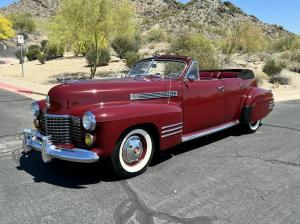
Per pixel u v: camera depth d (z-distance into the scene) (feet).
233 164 20.07
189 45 78.13
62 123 17.60
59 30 62.13
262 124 30.71
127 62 76.95
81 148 17.08
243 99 25.95
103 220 13.85
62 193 16.29
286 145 23.99
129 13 63.87
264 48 108.17
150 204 15.16
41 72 80.53
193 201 15.43
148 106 18.26
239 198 15.72
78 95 17.58
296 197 15.85
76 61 97.14
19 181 17.69
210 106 22.66
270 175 18.44
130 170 17.89
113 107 17.21
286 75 75.25
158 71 22.11
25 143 19.16
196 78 21.90
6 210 14.67
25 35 195.52
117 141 17.02
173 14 355.77
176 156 21.49
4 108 37.96
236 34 97.25
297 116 34.83
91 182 17.52
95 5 60.08
